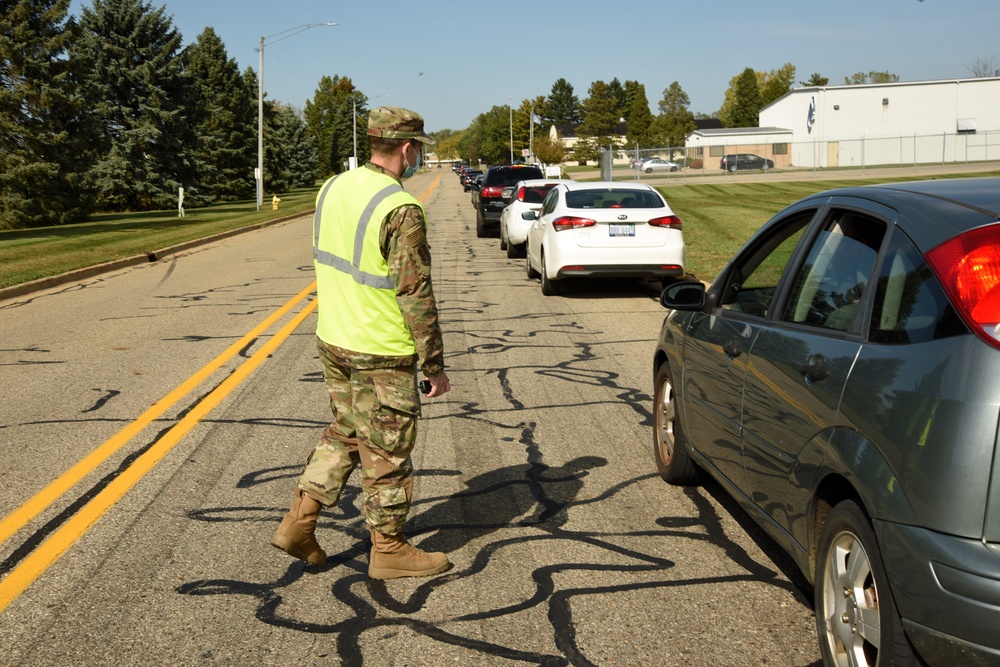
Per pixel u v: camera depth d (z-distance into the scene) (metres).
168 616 3.84
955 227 2.82
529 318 11.81
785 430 3.58
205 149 50.31
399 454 4.07
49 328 11.61
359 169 3.99
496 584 4.14
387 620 3.80
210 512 5.03
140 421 6.89
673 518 4.94
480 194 25.95
